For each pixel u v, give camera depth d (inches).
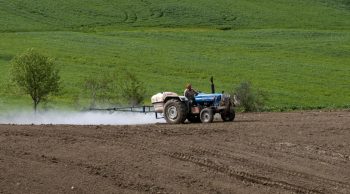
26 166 857.5
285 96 3068.4
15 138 1042.1
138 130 1213.7
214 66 3971.5
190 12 6314.0
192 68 3873.0
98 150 981.8
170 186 823.1
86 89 2775.6
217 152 1049.5
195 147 1072.2
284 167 990.4
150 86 3240.7
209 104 1552.7
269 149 1120.2
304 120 1635.1
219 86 3319.4
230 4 6717.5
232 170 933.2
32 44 4539.9
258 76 3690.9
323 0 7234.3
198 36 5265.8
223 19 6181.1
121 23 5816.9
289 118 1745.8
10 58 4030.5
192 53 4439.0
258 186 865.5
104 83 2635.3
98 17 5954.7
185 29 5728.3
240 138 1205.7
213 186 841.5
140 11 6274.6
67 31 5359.3
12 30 5226.4
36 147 977.5
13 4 6097.4
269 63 4160.9
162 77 3550.7
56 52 4234.7
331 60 4431.6
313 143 1208.8
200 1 6752.0
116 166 892.6
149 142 1083.3
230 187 845.8
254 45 4906.5
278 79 3627.0
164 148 1040.2
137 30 5565.9
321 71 3949.3
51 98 2746.1
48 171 842.2
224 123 1489.9
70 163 890.7
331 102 2974.9
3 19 5580.7
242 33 5531.5
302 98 3041.3
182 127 1317.7
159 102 1581.0
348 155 1117.7
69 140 1047.6
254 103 2381.9
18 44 4537.4
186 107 1533.0
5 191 748.6
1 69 3619.6
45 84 2384.4
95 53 4249.5
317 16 6594.5
